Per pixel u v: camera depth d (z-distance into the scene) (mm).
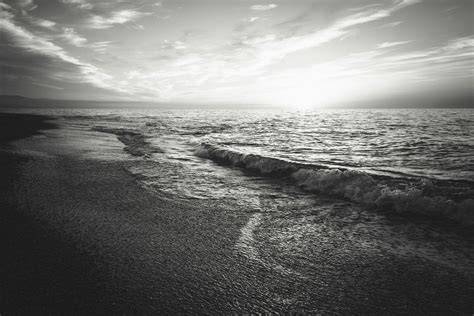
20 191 7688
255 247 4773
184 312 3133
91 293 3434
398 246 4801
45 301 3275
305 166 10469
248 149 18547
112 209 6520
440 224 5727
